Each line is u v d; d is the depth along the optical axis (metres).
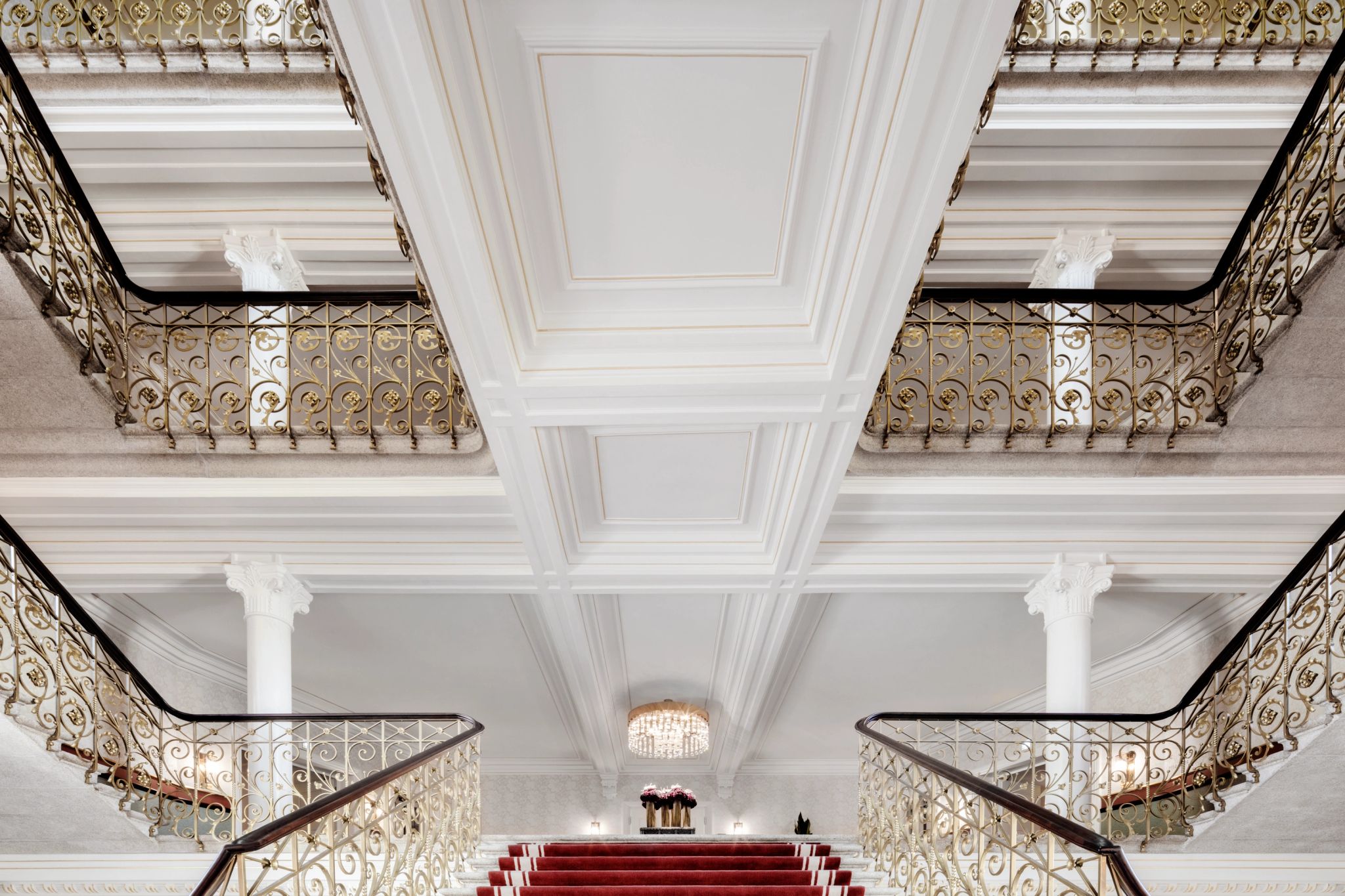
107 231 7.61
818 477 6.27
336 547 7.69
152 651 9.77
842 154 3.72
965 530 7.69
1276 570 7.61
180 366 7.72
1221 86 6.99
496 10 3.14
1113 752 9.43
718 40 3.28
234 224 7.65
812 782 15.38
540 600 8.52
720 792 15.30
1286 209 5.78
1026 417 8.45
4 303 5.38
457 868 6.71
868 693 12.11
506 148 3.71
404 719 7.64
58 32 7.33
